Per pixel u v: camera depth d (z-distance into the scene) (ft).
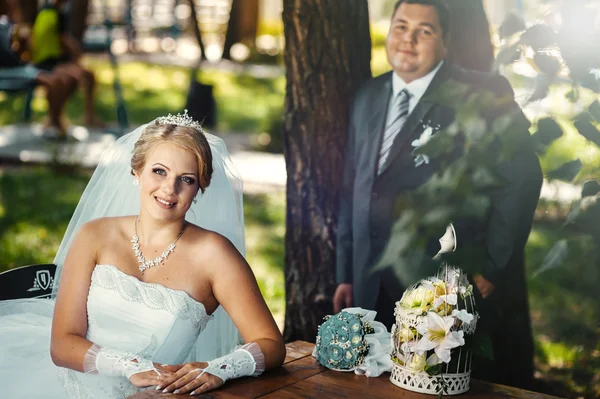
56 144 32.94
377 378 8.18
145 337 8.79
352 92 12.98
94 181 10.07
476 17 11.44
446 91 7.16
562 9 7.13
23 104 41.50
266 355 8.36
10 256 20.92
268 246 22.68
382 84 12.01
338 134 13.17
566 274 8.66
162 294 8.84
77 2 40.55
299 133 13.37
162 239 9.08
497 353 12.33
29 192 27.02
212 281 9.04
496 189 6.93
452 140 7.11
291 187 13.57
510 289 12.10
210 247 9.09
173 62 55.57
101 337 8.87
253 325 8.76
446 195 6.92
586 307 16.87
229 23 57.16
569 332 16.26
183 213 9.03
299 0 13.02
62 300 8.98
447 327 7.40
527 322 12.50
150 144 8.91
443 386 7.61
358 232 12.15
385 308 12.12
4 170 29.73
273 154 33.24
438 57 11.45
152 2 67.92
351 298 12.61
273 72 53.52
